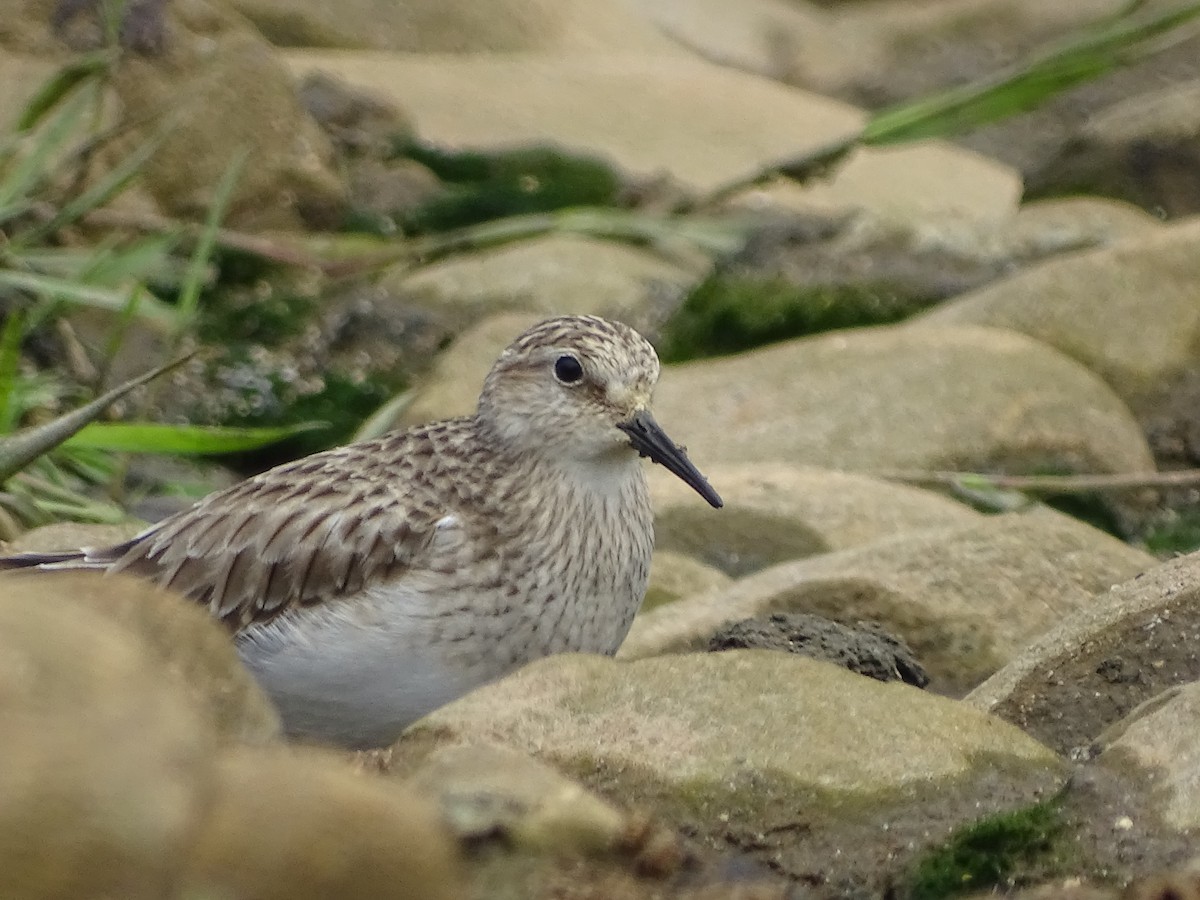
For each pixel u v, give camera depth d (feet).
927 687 30.27
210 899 14.12
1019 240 55.06
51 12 52.47
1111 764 23.09
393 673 29.04
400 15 70.38
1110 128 60.13
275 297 50.62
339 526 29.68
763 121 66.64
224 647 17.97
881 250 54.65
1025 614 31.83
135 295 41.68
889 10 90.74
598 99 66.90
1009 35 86.94
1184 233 48.06
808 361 44.86
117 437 35.91
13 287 44.47
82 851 13.47
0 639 14.06
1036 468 42.06
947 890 21.75
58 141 45.37
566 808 21.16
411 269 52.90
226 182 44.45
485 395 31.17
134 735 13.92
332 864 14.58
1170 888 20.58
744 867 21.86
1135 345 45.93
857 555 32.86
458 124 62.64
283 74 54.39
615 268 52.39
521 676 24.57
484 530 29.60
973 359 44.06
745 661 24.72
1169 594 27.73
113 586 17.71
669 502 38.22
